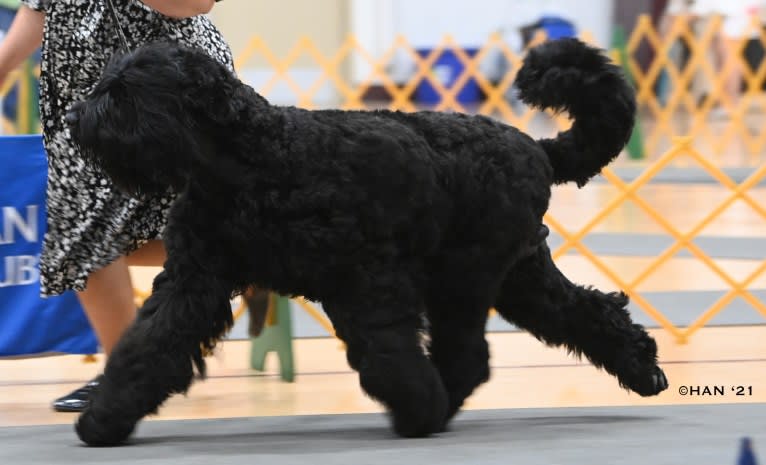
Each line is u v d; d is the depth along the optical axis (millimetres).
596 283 12320
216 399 8094
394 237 6027
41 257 7438
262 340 8898
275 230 5797
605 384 8453
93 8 7004
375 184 5895
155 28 7027
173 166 5688
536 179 6512
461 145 6301
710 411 7418
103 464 5852
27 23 7355
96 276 7457
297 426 7090
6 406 7906
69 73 7066
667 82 27297
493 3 28172
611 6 28406
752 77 24047
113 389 6062
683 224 16031
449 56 28219
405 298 6039
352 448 6207
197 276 5961
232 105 5676
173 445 6355
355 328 5984
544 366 9094
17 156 8328
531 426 6910
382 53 28016
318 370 9109
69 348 8633
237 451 6180
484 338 6637
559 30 26969
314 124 5926
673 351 9680
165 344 5969
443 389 6230
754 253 14047
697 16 25953
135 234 7301
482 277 6434
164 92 5574
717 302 10930
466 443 6270
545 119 28156
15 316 8484
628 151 22859
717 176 11922
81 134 5652
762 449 6188
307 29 26953
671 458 5949
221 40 7348
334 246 5828
